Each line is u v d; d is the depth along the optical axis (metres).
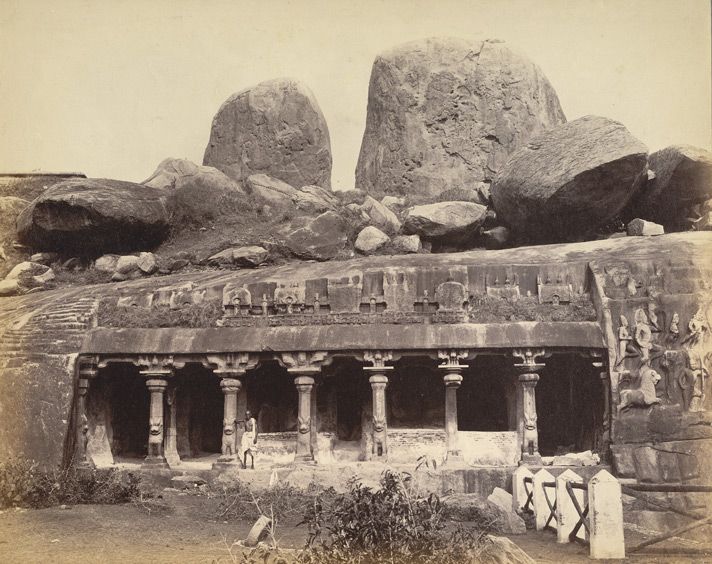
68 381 23.91
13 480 20.48
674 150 28.09
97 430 25.28
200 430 27.36
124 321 25.12
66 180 31.50
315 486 22.19
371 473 22.50
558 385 25.98
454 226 29.59
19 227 31.83
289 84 36.28
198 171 33.78
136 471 23.67
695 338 22.33
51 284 29.95
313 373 23.70
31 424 23.61
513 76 34.56
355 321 23.98
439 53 35.25
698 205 28.64
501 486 21.97
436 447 23.88
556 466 21.78
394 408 25.30
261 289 25.11
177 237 32.50
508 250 26.31
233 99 36.50
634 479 21.39
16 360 24.52
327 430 25.08
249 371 25.14
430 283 24.41
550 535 17.36
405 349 23.27
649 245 24.81
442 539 14.54
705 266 23.16
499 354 23.22
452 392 23.23
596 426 24.19
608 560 15.08
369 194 34.59
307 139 36.00
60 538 16.95
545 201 27.48
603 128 28.14
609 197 27.41
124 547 16.30
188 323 24.94
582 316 23.45
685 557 15.55
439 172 34.38
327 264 26.52
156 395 24.36
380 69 35.94
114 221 30.20
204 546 16.44
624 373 22.27
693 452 21.41
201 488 22.84
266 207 33.00
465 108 34.62
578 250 25.58
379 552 13.83
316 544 16.02
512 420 24.44
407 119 35.03
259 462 24.31
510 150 34.09
